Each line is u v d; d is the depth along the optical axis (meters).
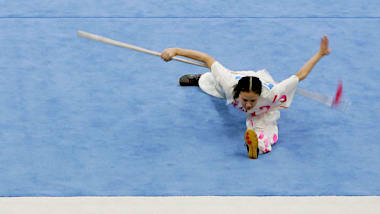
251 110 8.84
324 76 10.48
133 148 8.84
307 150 8.86
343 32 11.71
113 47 11.18
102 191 8.05
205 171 8.42
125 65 10.70
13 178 8.24
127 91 10.05
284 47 11.27
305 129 9.30
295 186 8.17
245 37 11.54
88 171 8.39
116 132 9.16
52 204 7.82
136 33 11.59
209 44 11.29
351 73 10.55
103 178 8.27
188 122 9.41
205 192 8.05
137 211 7.71
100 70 10.55
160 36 11.51
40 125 9.24
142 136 9.09
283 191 8.09
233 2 12.73
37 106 9.64
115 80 10.31
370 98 9.95
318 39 11.50
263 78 9.35
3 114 9.44
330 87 10.19
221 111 9.67
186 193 8.03
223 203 7.86
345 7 12.58
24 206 7.78
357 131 9.24
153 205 7.82
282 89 8.73
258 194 8.02
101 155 8.70
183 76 10.20
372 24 11.97
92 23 11.89
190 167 8.48
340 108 9.43
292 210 7.76
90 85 10.17
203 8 12.48
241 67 10.66
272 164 8.57
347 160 8.67
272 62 10.84
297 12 12.38
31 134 9.05
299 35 11.62
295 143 9.01
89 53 11.00
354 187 8.18
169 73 10.54
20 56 10.86
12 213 7.67
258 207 7.80
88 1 12.69
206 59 9.21
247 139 8.36
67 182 8.20
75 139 8.98
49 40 11.34
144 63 10.77
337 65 10.77
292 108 9.75
